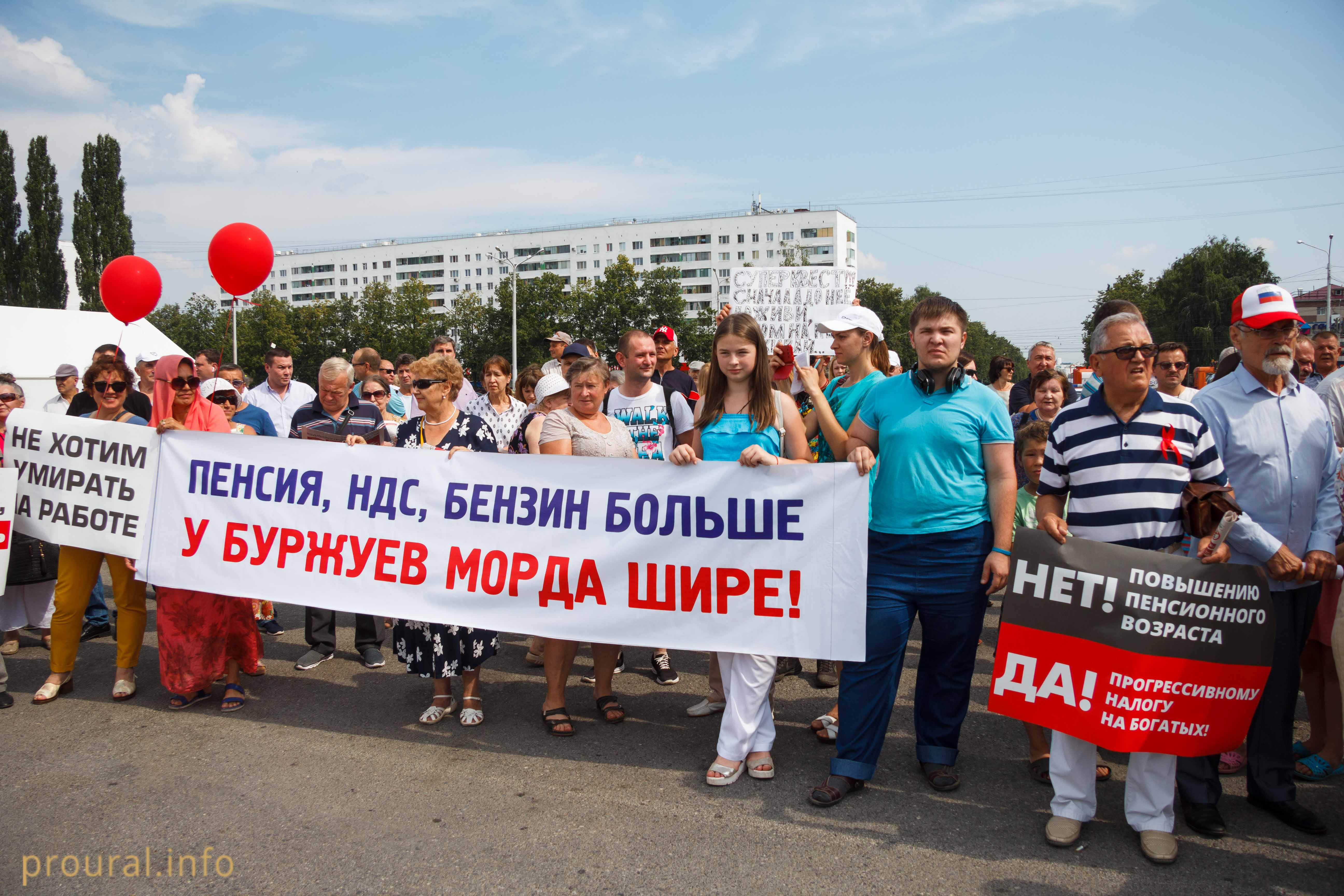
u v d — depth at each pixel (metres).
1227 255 62.12
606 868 3.00
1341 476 3.37
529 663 5.50
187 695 4.60
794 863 3.03
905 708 4.68
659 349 5.74
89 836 3.24
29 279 47.78
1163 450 3.15
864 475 3.60
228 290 5.32
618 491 4.00
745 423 3.87
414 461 4.35
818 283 8.46
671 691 4.97
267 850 3.13
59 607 4.77
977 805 3.49
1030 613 3.26
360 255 153.50
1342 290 74.31
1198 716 3.07
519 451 5.94
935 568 3.50
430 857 3.08
